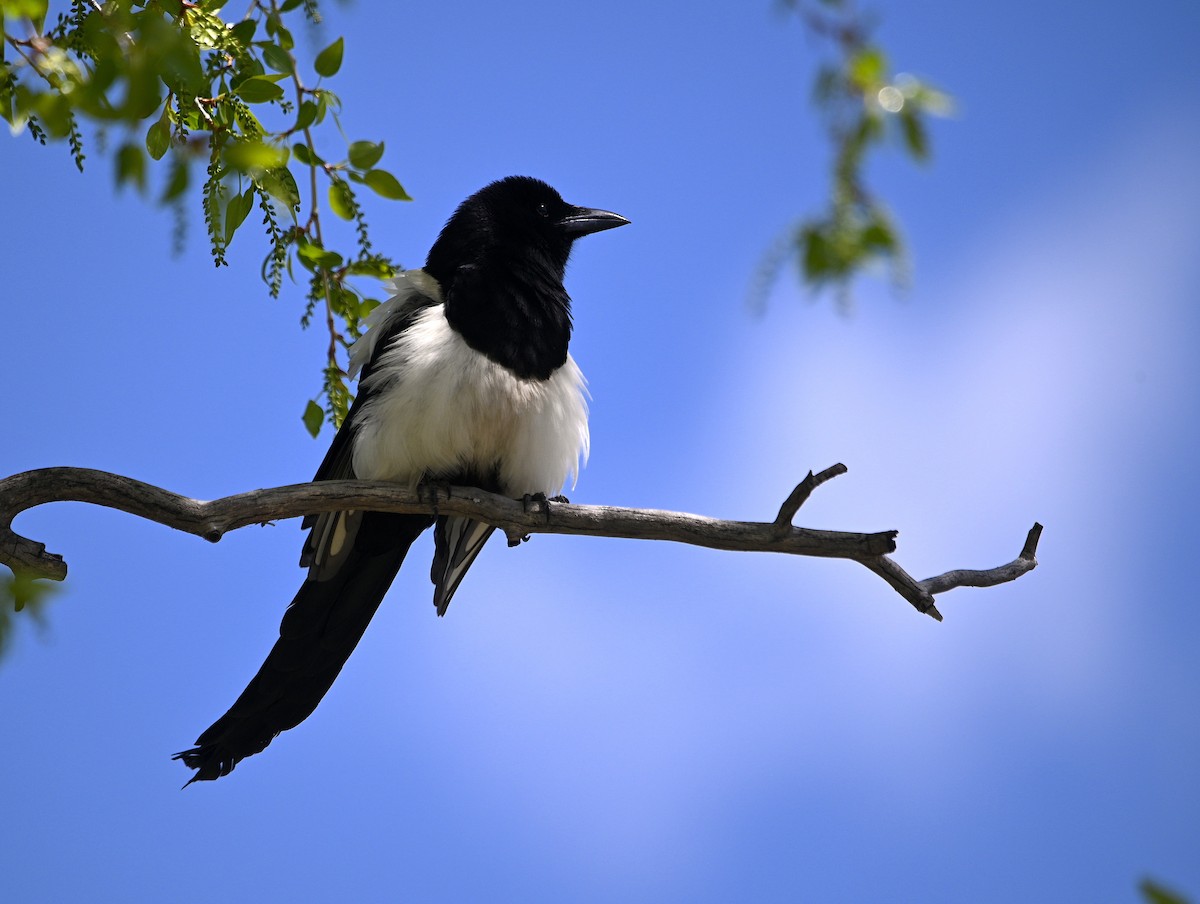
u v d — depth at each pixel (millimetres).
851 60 5012
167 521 9109
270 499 9711
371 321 12469
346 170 9359
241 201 8273
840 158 4984
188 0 8234
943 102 5027
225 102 8305
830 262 4906
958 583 9594
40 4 7070
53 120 7137
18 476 8719
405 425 11828
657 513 9969
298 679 11898
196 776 11539
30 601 8688
